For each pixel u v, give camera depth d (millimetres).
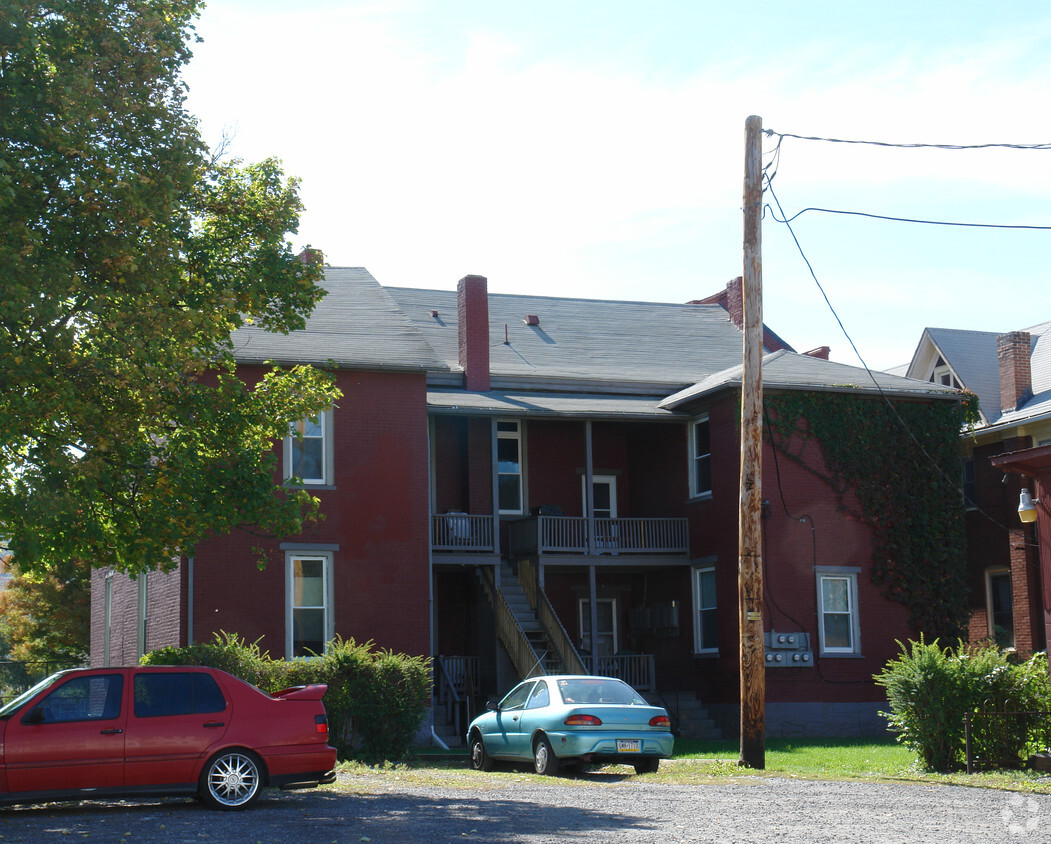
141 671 12547
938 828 11078
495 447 27906
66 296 13852
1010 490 31422
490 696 27125
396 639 24891
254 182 17844
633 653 29641
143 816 11984
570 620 30906
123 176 14125
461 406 27219
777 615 26578
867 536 27797
